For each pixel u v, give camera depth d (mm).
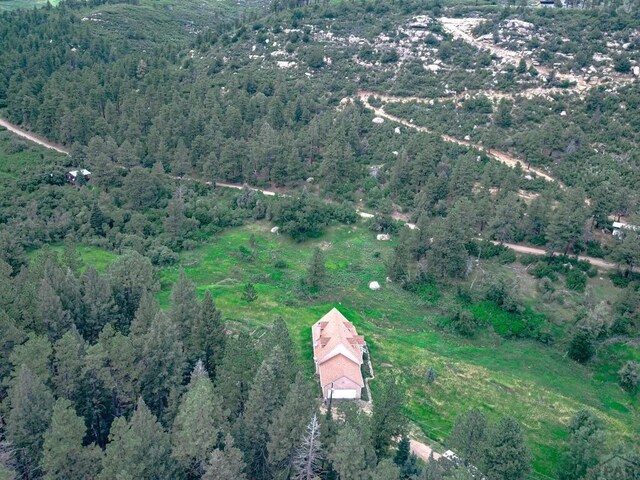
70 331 55844
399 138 132875
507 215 103562
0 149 135125
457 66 157125
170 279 95188
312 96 150250
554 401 72875
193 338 62812
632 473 51406
